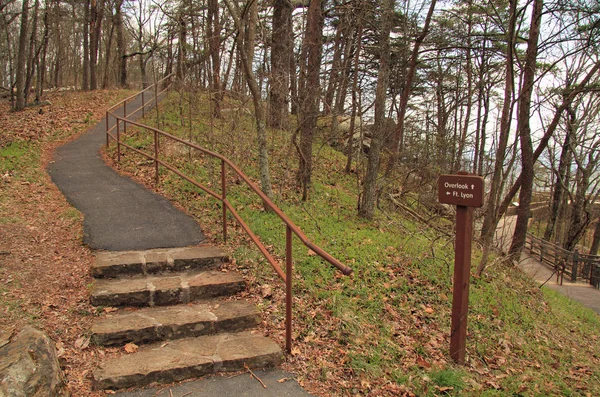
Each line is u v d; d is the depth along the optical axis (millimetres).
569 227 23531
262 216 7445
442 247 7922
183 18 15898
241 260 5512
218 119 12836
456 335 4426
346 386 3598
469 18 13484
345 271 3371
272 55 12594
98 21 26719
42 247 5504
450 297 5891
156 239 5902
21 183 8352
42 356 3176
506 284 7340
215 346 3891
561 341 6066
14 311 4031
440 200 4523
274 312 4551
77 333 3891
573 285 14562
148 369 3449
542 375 4641
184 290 4590
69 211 6863
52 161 10805
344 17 13305
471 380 4047
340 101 13164
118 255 5238
